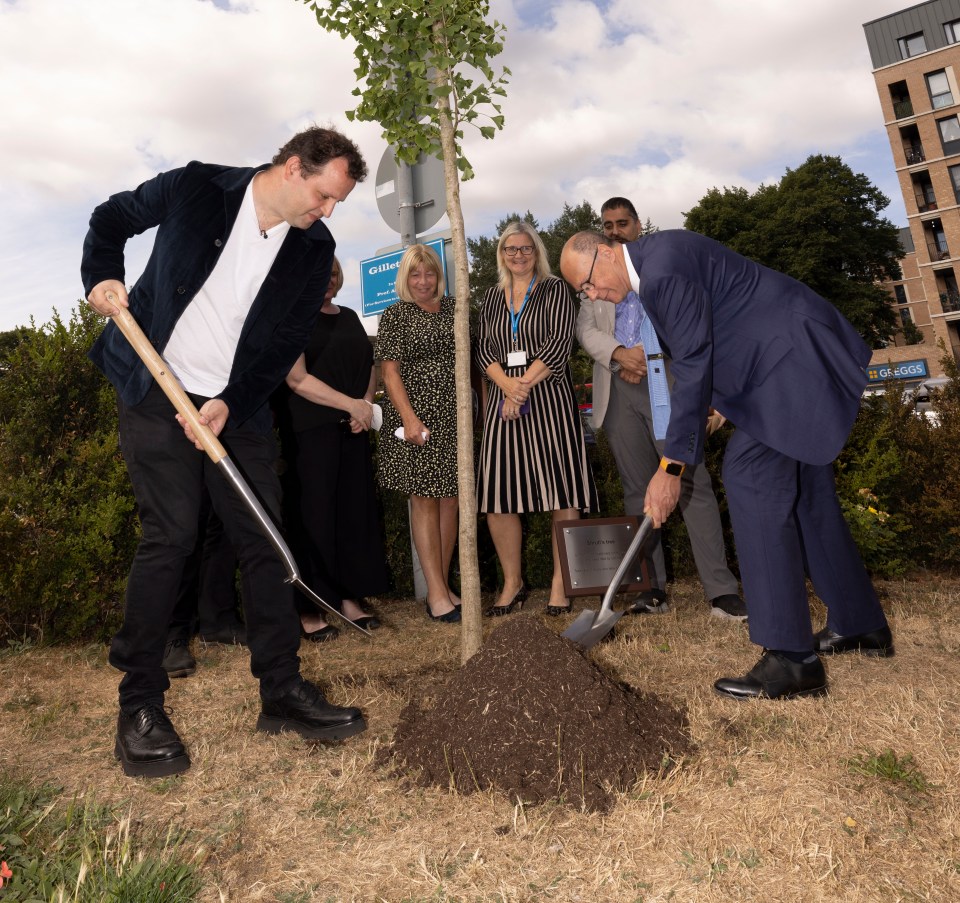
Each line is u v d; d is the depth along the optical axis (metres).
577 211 35.38
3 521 3.61
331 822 1.95
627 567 2.82
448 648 3.58
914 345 39.59
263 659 2.53
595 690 2.27
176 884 1.62
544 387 4.00
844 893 1.57
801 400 2.61
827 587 3.01
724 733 2.37
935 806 1.90
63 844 1.79
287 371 2.60
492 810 1.97
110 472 3.92
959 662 2.97
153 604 2.33
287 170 2.25
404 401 4.08
